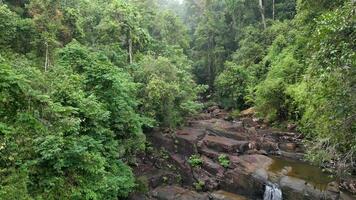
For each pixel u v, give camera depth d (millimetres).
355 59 7523
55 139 9086
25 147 9000
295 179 16094
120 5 25016
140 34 27031
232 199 16203
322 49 8219
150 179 16656
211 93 46344
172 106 21656
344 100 8336
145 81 20312
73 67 13852
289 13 40625
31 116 9453
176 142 20062
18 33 17859
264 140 22703
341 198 13883
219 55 48625
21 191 8195
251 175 17266
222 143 20703
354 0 8039
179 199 15555
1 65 9648
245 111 33750
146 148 18844
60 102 11094
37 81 11047
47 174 9062
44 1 19641
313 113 10977
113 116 13641
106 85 13648
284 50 30875
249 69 36500
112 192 11570
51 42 18156
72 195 9133
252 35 40781
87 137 10719
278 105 26422
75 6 25953
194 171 18219
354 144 8734
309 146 12469
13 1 22422
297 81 24156
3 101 9180
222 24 50406
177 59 32906
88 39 24406
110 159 12742
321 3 16141
